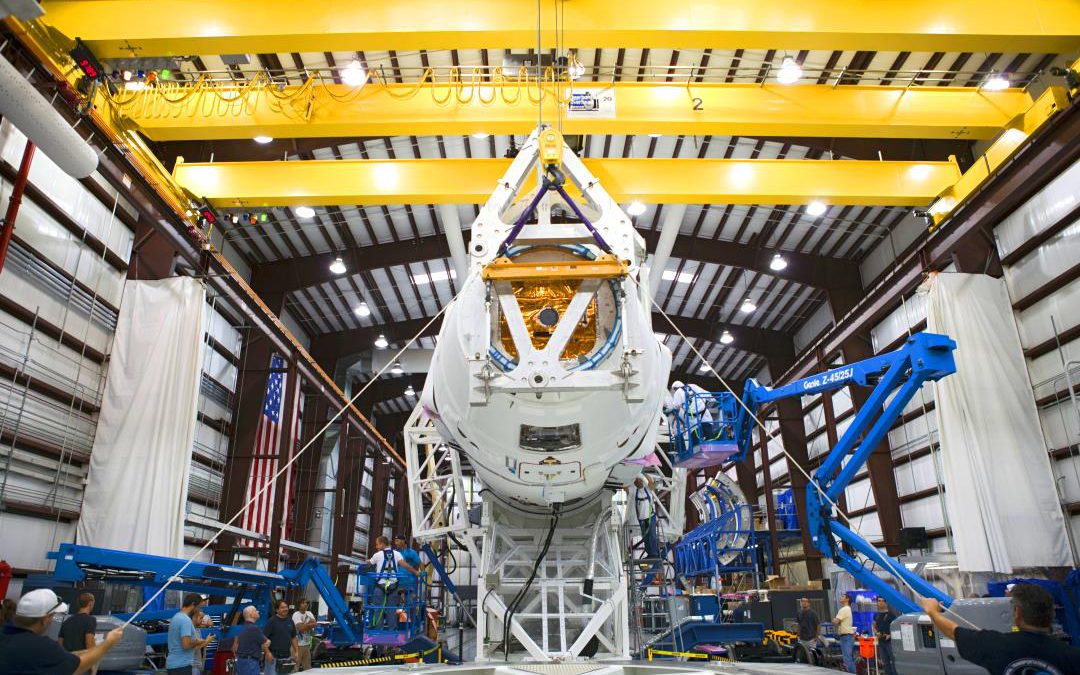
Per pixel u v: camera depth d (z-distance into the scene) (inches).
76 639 358.6
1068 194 613.3
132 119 565.6
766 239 1074.1
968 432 622.8
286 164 665.6
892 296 819.4
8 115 347.3
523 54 630.5
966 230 661.9
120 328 612.4
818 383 495.5
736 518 658.8
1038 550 585.0
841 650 610.9
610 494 342.6
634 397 225.0
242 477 892.6
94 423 608.7
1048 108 559.5
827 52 691.4
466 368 245.6
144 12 484.7
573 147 655.1
